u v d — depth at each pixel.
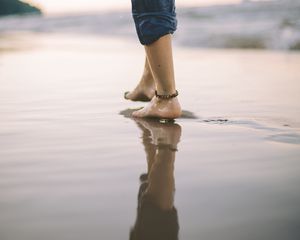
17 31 14.80
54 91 2.99
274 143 1.54
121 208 0.96
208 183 1.12
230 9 11.27
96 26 13.91
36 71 4.30
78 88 3.14
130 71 4.25
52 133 1.73
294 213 0.93
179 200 1.00
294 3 10.43
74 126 1.88
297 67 4.45
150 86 2.51
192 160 1.34
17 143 1.56
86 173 1.20
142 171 1.22
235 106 2.39
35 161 1.33
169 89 2.05
